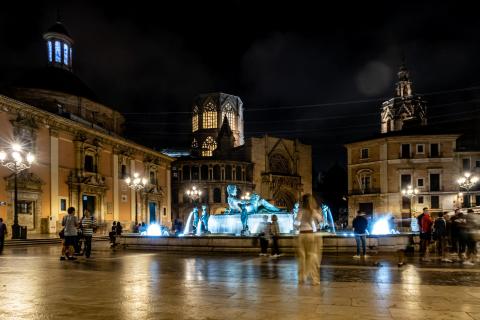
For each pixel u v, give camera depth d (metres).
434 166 59.06
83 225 17.36
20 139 36.56
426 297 8.08
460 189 54.62
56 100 49.31
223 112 96.75
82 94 53.25
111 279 10.69
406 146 60.38
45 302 7.75
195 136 97.25
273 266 13.48
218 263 14.47
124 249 21.31
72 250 16.44
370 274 11.41
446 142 59.19
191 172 78.75
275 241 17.20
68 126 43.16
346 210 93.44
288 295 8.30
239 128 99.19
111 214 50.16
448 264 13.98
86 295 8.43
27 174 36.91
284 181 88.75
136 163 57.25
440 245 17.91
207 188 77.44
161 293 8.61
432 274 11.43
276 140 89.69
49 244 30.62
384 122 86.69
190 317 6.54
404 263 14.11
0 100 34.25
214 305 7.39
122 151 53.19
